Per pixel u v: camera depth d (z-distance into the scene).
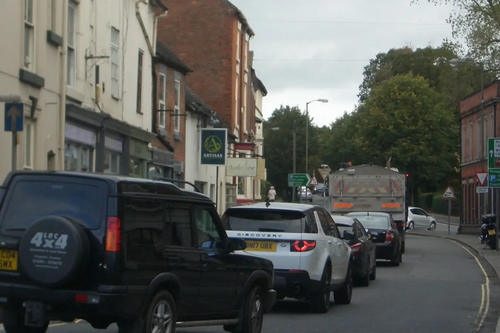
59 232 8.42
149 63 29.52
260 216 14.39
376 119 76.00
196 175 36.84
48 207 8.83
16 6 17.78
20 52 18.03
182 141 34.47
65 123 21.00
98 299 8.39
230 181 45.09
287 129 104.19
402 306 16.14
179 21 44.66
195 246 9.95
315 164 103.06
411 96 75.00
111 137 24.95
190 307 9.82
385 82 77.88
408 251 36.19
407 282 21.52
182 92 34.38
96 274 8.48
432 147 75.56
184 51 44.62
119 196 8.65
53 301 8.52
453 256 32.84
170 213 9.49
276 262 13.95
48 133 19.81
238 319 11.00
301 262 13.92
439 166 76.62
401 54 86.62
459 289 19.83
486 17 44.97
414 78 77.19
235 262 10.77
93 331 11.74
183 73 34.41
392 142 76.19
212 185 39.78
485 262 29.36
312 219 14.58
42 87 19.34
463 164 57.50
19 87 18.00
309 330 12.55
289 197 102.19
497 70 48.47
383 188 33.09
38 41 19.17
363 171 33.31
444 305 16.47
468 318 14.53
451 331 12.91
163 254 9.24
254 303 11.30
